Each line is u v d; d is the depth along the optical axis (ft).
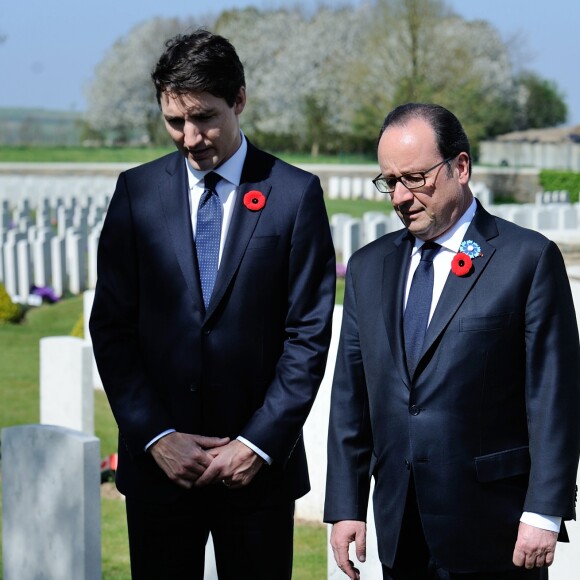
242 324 10.45
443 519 9.46
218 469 10.25
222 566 10.92
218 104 9.88
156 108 204.64
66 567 13.24
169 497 10.59
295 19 197.57
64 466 13.09
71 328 45.24
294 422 10.32
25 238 54.13
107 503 21.71
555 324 9.31
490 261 9.45
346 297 10.41
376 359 9.83
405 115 9.30
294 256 10.55
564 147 172.35
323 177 118.01
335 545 10.19
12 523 13.85
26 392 32.09
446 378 9.39
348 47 185.57
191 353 10.48
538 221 61.11
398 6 139.54
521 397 9.53
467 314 9.37
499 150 176.96
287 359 10.49
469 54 146.20
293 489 10.89
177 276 10.51
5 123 224.53
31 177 109.70
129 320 10.88
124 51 207.72
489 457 9.42
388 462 9.82
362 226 60.13
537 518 9.19
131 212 10.82
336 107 183.42
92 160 163.53
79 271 52.80
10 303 46.55
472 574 9.53
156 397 10.61
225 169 10.61
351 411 10.30
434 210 9.31
